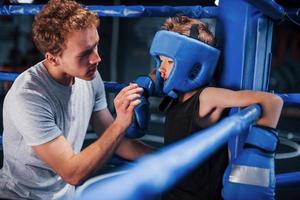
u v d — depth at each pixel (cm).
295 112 776
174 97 124
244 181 94
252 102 103
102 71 724
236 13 118
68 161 119
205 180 122
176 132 123
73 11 117
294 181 158
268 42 127
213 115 117
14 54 838
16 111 124
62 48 118
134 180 93
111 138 118
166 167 82
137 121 130
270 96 102
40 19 120
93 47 120
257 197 93
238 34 118
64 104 135
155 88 133
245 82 120
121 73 781
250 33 117
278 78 838
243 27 117
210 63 115
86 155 118
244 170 95
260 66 124
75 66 121
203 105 116
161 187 87
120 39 768
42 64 134
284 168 393
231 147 119
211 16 137
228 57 121
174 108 127
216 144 80
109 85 168
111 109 475
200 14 139
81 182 121
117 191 99
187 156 79
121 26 766
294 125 713
